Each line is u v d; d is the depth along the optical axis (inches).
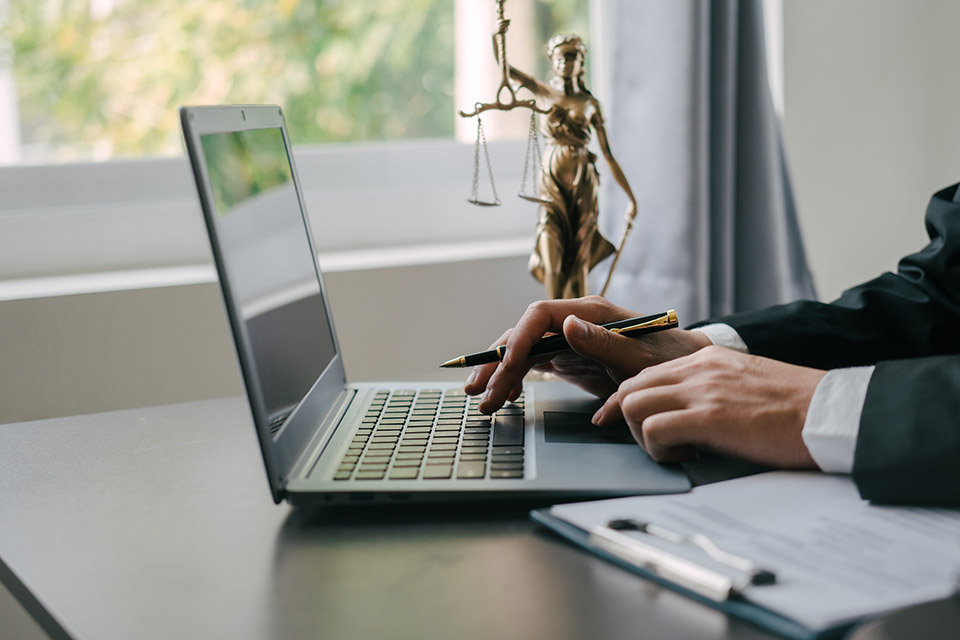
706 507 21.3
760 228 55.8
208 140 24.5
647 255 54.6
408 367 53.9
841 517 20.5
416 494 22.8
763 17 55.2
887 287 34.3
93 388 46.9
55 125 55.7
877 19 66.6
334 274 51.7
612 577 19.1
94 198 55.4
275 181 31.7
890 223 69.6
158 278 50.8
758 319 33.0
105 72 56.8
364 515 23.4
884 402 22.6
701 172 52.9
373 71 63.4
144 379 47.8
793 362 32.5
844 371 24.4
